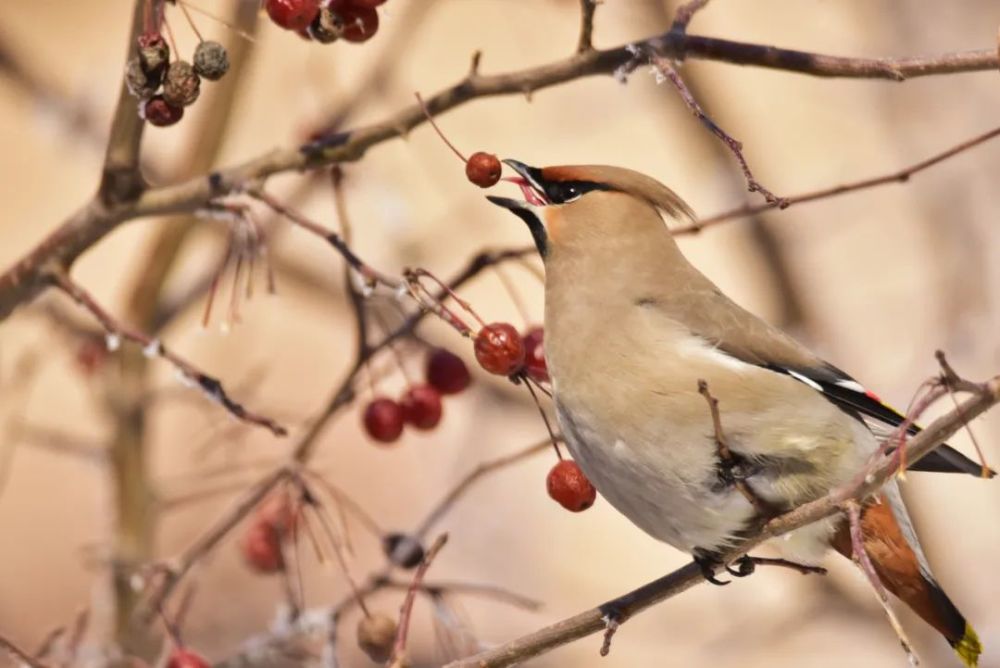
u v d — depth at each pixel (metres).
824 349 12.89
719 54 7.09
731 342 7.77
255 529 9.24
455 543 14.05
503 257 8.14
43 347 13.64
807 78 16.08
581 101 15.49
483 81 7.34
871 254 15.27
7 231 17.12
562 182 8.41
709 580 7.68
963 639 7.73
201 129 10.17
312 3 6.98
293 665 9.59
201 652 12.33
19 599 14.21
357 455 14.38
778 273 13.05
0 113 17.44
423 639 12.77
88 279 15.95
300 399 14.65
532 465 14.57
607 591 14.50
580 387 7.81
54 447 10.40
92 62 16.83
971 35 13.66
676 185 16.36
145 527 10.22
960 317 12.80
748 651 13.75
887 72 6.98
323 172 10.67
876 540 7.66
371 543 13.71
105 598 9.85
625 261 8.07
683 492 7.63
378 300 8.59
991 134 7.53
